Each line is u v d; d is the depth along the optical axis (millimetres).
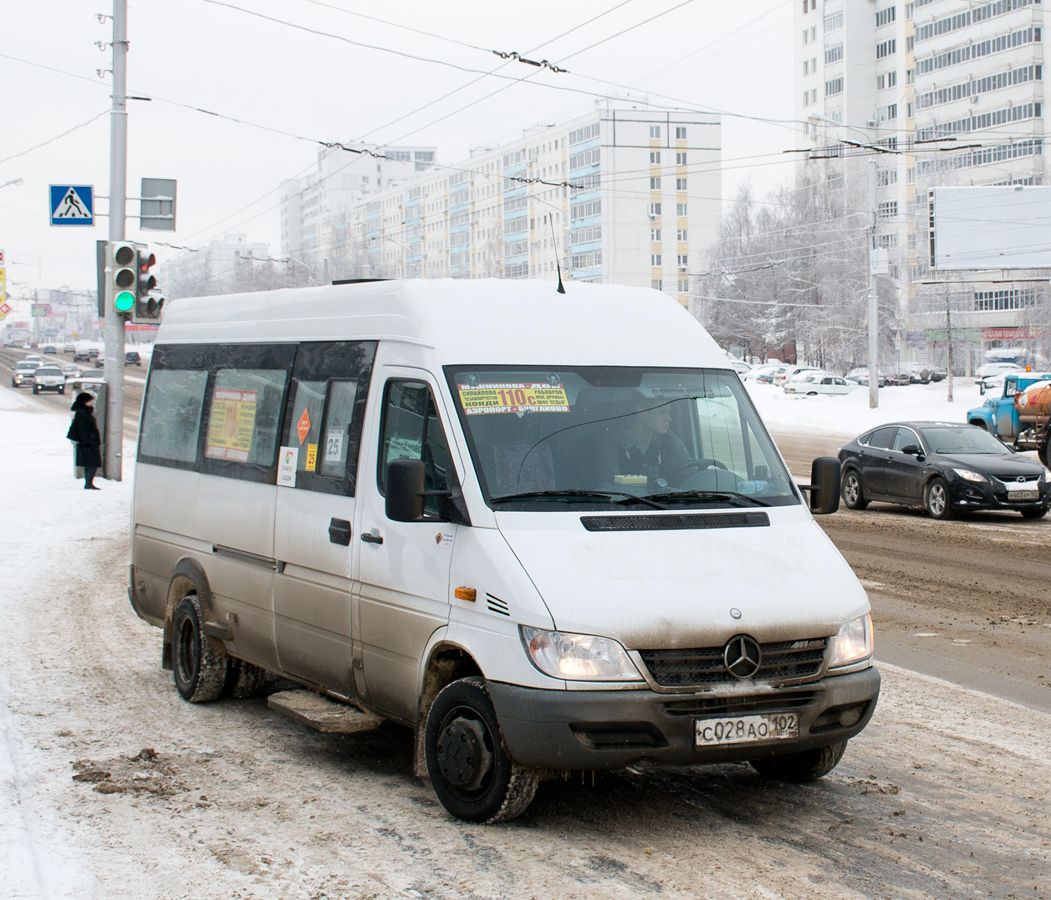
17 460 26766
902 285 90312
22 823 5117
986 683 8188
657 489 5680
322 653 6426
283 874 4707
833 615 5277
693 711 4953
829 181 93250
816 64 126625
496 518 5312
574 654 4871
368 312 6469
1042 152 101688
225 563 7473
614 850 4996
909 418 43562
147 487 8766
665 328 6477
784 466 6133
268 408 7223
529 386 5820
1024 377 30781
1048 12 101938
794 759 5895
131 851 4961
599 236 116812
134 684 8266
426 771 5617
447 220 146125
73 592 12031
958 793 5848
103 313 22594
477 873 4719
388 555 5832
